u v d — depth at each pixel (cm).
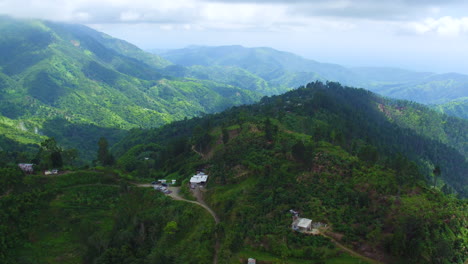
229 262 7400
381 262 7262
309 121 19512
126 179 12350
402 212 8400
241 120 18312
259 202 9550
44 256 8800
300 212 8862
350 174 10388
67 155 14188
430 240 7650
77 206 10519
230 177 11431
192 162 14212
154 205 10725
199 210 10006
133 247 8900
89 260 8788
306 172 10769
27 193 10181
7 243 8631
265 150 12631
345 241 7750
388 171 10694
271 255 7550
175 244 8744
